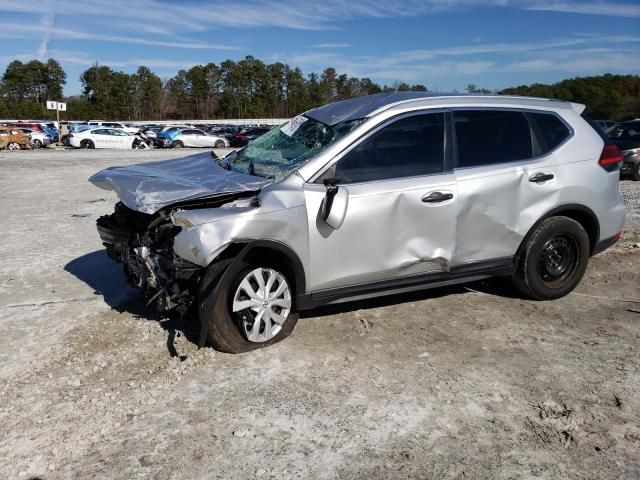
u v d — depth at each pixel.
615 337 4.50
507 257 4.95
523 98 5.11
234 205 4.10
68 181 15.69
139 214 4.65
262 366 4.00
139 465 2.96
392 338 4.49
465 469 2.93
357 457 3.03
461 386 3.74
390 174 4.41
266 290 4.15
